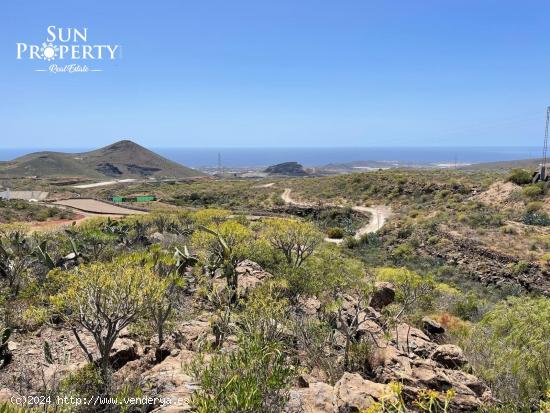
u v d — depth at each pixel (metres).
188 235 21.45
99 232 15.36
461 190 52.84
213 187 85.69
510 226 32.03
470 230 32.69
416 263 30.31
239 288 11.37
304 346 7.59
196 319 9.48
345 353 7.64
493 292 22.97
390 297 12.71
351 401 5.20
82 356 7.55
